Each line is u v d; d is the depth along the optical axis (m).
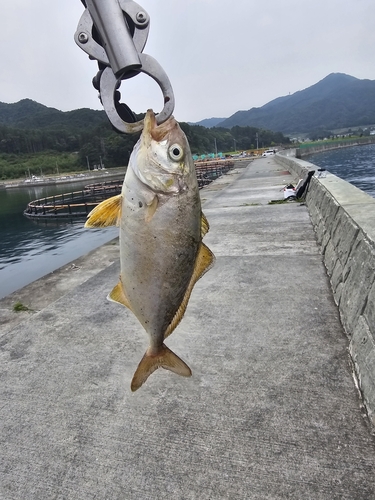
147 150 0.28
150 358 0.32
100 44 0.26
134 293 0.30
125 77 0.28
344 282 0.56
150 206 0.28
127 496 0.30
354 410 0.37
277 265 0.80
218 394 0.41
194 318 0.58
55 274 0.91
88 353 0.50
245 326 0.55
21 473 0.33
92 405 0.40
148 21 0.27
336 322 0.53
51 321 0.61
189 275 0.31
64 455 0.34
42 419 0.39
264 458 0.32
